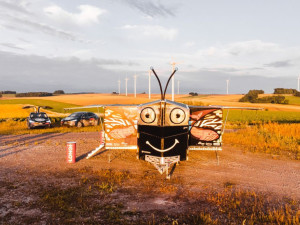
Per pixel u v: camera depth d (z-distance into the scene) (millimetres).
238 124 27984
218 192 6488
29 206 5449
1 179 7223
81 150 11531
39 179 7289
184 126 7719
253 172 8422
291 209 5527
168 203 5762
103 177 7574
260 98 90188
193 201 5891
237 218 5055
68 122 21891
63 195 6031
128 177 7609
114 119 9125
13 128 21016
